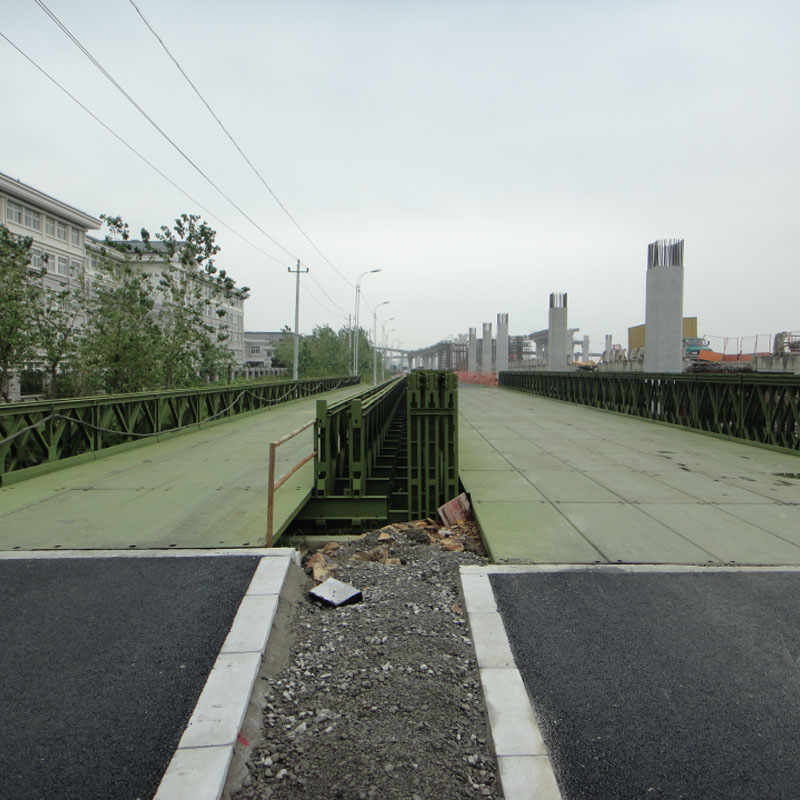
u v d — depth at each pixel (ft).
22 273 54.08
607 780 8.25
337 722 9.74
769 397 35.58
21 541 17.03
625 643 11.68
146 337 61.72
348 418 29.89
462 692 10.58
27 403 26.27
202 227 66.54
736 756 8.67
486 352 226.99
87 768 8.42
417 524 22.50
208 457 31.81
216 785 8.05
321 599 14.33
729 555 16.20
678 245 62.85
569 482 25.77
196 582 14.20
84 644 11.59
